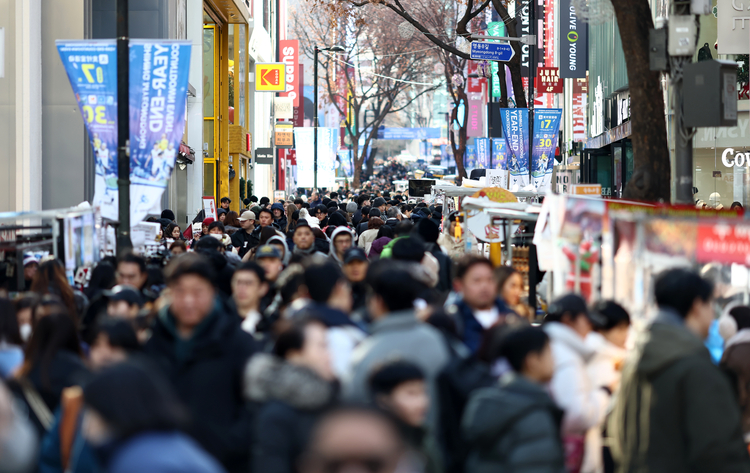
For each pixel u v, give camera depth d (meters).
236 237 41.59
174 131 27.03
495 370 12.85
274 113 152.00
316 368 10.84
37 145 44.84
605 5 26.70
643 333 12.06
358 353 12.20
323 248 32.81
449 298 18.92
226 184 95.19
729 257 13.90
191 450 7.95
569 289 17.27
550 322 14.24
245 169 111.06
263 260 21.28
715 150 52.53
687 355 11.52
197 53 79.56
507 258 24.52
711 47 51.66
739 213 17.58
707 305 12.16
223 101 95.50
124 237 26.16
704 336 12.33
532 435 10.39
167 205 64.38
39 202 45.00
